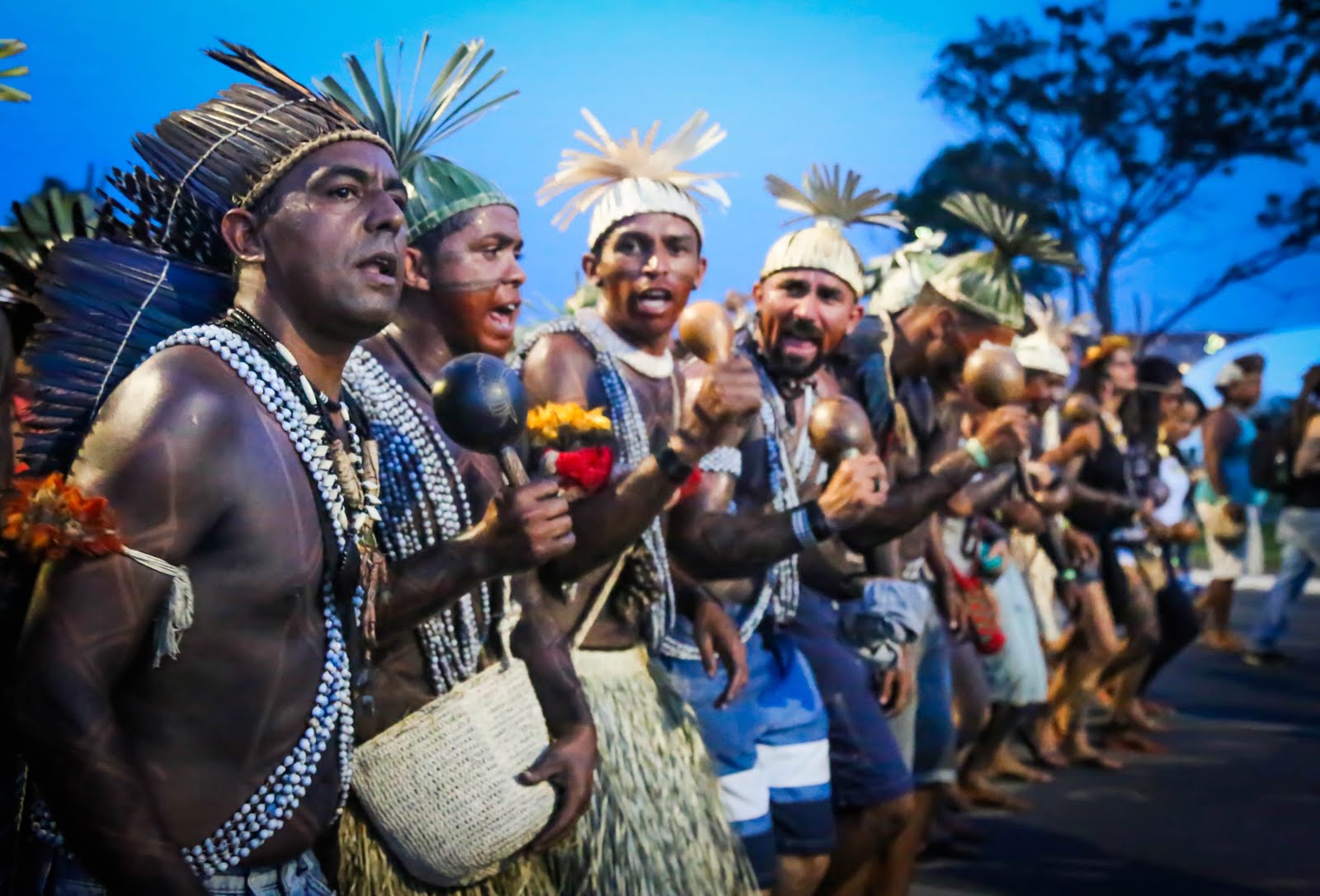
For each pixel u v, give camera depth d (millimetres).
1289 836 6164
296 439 1978
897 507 3930
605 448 2961
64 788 1801
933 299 4684
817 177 4066
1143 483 8211
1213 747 8031
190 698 1913
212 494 1879
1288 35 34344
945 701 4660
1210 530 11602
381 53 2992
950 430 4699
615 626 3275
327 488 2002
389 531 2652
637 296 3449
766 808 3666
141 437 1849
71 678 1789
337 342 2117
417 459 2689
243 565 1911
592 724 2834
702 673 3648
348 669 2055
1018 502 6113
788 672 3854
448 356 2963
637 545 3244
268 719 1957
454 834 2596
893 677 4203
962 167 34281
